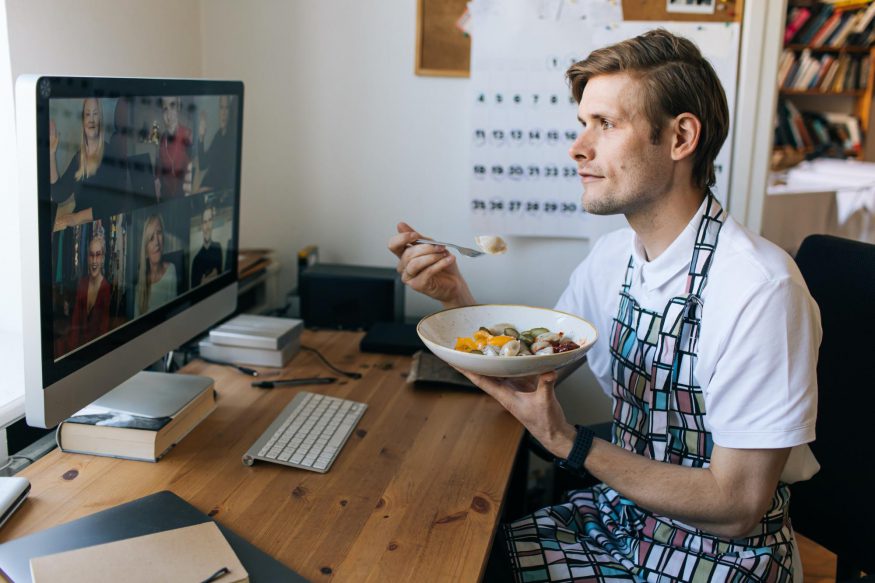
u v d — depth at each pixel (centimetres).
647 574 110
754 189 192
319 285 180
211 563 83
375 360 159
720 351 102
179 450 116
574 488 142
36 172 86
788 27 427
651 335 113
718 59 183
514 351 107
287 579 85
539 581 110
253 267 187
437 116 192
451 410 135
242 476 109
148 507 97
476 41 184
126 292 110
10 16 127
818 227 334
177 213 123
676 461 113
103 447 113
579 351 105
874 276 117
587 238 194
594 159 108
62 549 86
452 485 108
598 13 181
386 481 109
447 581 87
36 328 91
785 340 97
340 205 201
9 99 129
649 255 116
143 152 110
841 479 121
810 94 477
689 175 108
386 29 189
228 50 194
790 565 111
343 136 197
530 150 189
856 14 434
